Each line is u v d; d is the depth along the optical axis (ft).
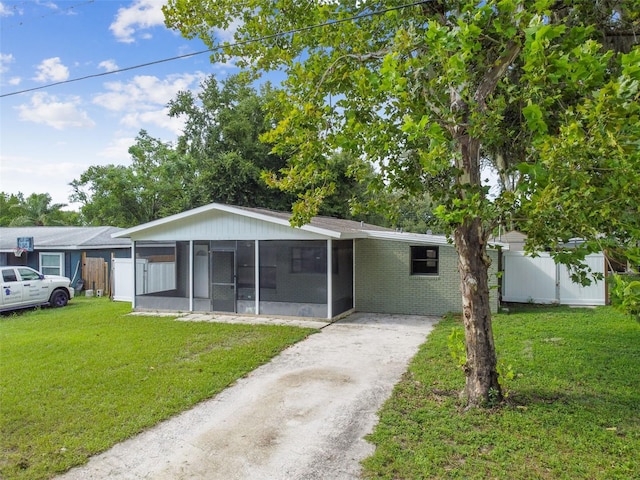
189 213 42.96
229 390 20.92
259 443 15.46
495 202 14.38
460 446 14.48
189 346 29.17
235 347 28.73
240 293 42.75
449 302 41.14
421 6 19.30
